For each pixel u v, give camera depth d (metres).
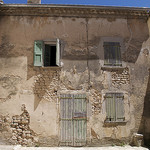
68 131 6.36
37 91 6.61
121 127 6.56
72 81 6.75
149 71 7.12
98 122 6.50
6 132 6.34
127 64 7.05
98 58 6.99
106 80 6.84
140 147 6.12
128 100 6.78
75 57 6.95
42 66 6.67
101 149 5.94
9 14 7.15
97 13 7.30
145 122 6.71
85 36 7.13
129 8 7.26
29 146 6.23
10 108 6.49
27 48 6.91
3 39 6.95
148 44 7.34
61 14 7.21
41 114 6.46
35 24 7.11
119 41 7.21
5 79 6.68
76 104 6.57
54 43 7.08
